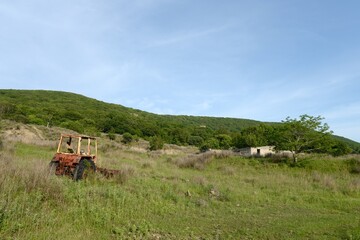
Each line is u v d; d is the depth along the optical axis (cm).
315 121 2434
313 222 937
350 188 1689
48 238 576
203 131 8700
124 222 772
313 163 2402
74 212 754
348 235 770
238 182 1759
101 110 9556
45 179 847
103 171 1334
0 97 8962
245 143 4500
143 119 9162
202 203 1119
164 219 867
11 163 988
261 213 1062
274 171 2284
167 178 1616
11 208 633
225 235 766
